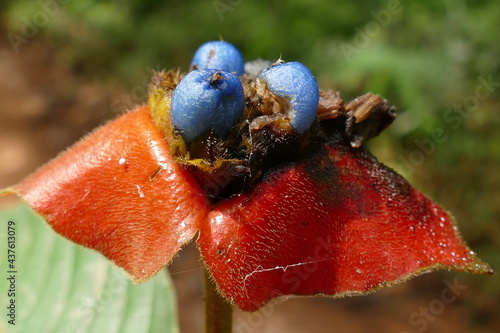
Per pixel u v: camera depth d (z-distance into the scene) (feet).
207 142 0.47
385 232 0.49
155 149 0.49
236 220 0.47
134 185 0.49
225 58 0.52
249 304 0.47
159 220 0.48
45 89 1.65
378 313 1.01
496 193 1.14
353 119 0.50
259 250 0.47
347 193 0.49
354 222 0.49
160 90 0.50
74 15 1.72
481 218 1.13
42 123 1.54
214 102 0.46
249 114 0.48
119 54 1.67
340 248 0.48
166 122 0.49
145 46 1.62
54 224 0.49
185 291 1.05
